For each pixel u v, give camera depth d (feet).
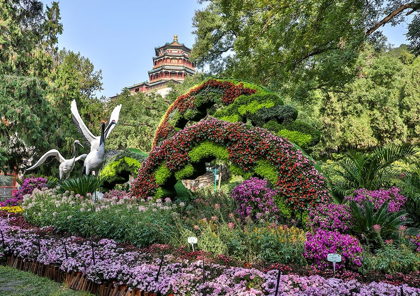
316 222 17.48
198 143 24.22
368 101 88.12
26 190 38.37
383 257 13.28
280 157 20.15
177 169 24.94
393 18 33.30
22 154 57.77
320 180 19.25
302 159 19.90
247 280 11.93
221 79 30.04
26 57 62.49
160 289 12.07
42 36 72.18
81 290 14.90
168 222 19.27
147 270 13.26
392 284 11.32
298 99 45.01
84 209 21.35
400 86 99.45
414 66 105.50
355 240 13.41
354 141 89.40
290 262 14.21
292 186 19.34
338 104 87.56
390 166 22.89
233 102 28.73
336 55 36.63
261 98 26.07
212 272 12.71
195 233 18.06
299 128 23.98
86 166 34.22
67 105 65.16
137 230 17.81
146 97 105.40
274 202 20.10
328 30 36.35
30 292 14.76
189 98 31.89
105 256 15.49
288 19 38.70
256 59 47.03
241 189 20.94
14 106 53.06
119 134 100.42
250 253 14.71
